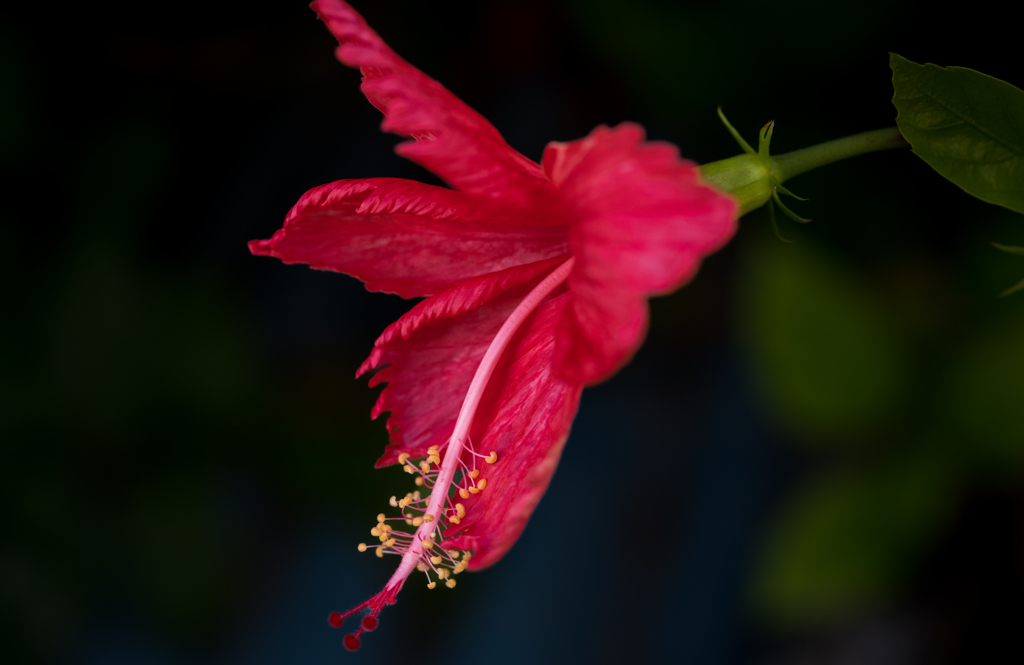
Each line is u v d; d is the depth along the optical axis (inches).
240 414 33.3
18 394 31.4
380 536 18.5
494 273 18.8
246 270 40.7
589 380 17.1
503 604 35.7
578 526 36.7
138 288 33.5
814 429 24.9
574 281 17.4
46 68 39.5
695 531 35.1
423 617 35.6
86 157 37.8
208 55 42.9
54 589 30.8
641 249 16.7
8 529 30.5
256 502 34.7
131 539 31.4
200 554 31.9
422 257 19.1
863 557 24.3
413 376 19.1
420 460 19.2
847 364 24.8
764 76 33.4
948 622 29.3
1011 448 24.4
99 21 40.6
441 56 44.0
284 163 42.2
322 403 37.3
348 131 42.6
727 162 18.6
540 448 18.1
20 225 36.1
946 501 24.5
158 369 32.6
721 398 37.4
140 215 38.4
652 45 33.1
